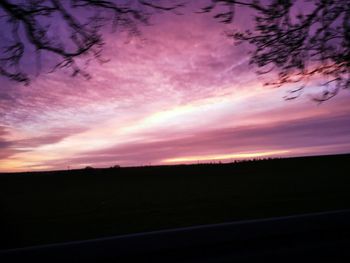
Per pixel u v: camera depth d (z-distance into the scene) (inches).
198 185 968.9
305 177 1008.2
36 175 1348.4
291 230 142.1
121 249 124.2
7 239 393.4
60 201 789.9
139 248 126.0
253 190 818.2
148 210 644.7
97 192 925.2
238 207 631.2
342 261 139.9
